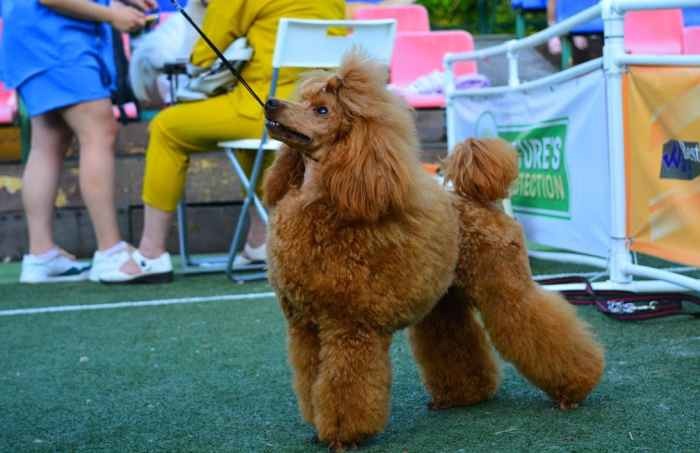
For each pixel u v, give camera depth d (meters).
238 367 4.33
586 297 5.29
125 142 8.90
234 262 7.50
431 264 3.04
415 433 3.25
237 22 6.30
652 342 4.41
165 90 8.62
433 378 3.60
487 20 12.50
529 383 3.86
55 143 7.20
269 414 3.58
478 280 3.40
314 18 6.35
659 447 2.95
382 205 2.87
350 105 2.91
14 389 4.12
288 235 2.98
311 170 3.06
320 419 3.02
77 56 6.79
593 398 3.56
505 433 3.18
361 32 6.09
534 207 6.41
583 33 9.35
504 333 3.39
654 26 9.31
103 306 6.02
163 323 5.42
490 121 7.02
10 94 8.99
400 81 9.48
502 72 10.51
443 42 9.59
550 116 6.02
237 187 8.68
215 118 6.41
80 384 4.17
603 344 4.43
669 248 4.77
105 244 7.00
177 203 6.86
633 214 5.08
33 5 6.75
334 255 2.92
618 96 5.06
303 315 3.09
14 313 5.89
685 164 4.59
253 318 5.42
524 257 3.49
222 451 3.17
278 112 2.91
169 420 3.57
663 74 4.70
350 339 2.98
